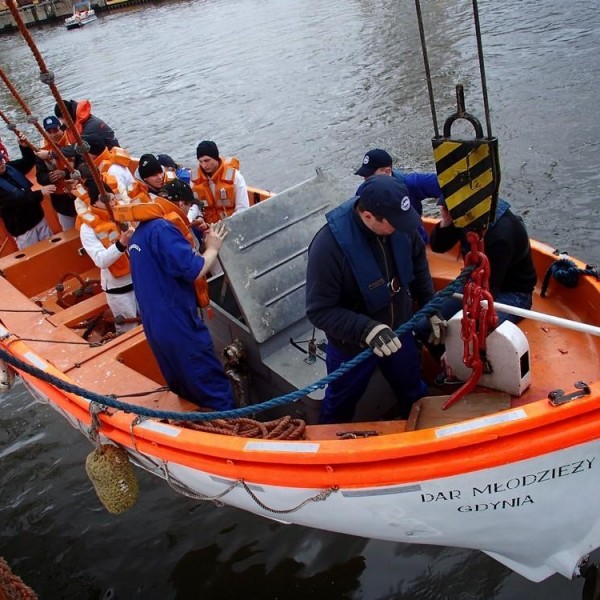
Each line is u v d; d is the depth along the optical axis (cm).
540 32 1391
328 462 266
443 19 1741
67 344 421
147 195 449
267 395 384
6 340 421
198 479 320
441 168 239
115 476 343
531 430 247
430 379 405
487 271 255
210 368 344
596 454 256
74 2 3934
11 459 537
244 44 2134
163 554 429
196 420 284
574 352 325
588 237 714
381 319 299
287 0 2897
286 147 1166
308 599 385
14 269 550
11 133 1603
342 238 277
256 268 363
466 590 372
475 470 249
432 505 270
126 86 1888
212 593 399
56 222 677
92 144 548
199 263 322
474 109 1098
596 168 830
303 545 418
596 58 1167
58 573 427
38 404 599
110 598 405
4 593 379
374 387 346
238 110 1444
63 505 482
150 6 3941
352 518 290
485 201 234
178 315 328
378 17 2003
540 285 388
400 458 258
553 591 360
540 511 276
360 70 1510
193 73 1875
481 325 274
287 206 379
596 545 303
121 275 463
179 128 1414
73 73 2252
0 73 346
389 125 1148
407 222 256
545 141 923
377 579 389
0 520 479
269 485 284
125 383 373
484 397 294
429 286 322
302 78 1566
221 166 516
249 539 429
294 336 382
